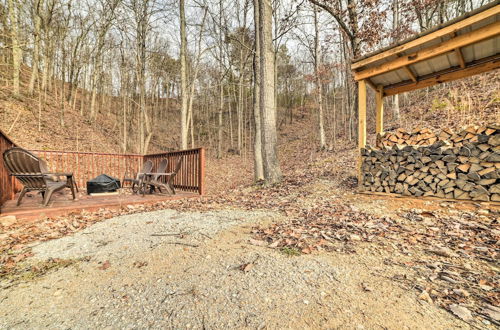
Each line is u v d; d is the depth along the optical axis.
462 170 3.60
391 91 5.79
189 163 7.20
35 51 14.33
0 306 1.73
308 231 2.95
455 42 3.77
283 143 22.91
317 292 1.73
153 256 2.48
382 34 8.49
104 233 3.32
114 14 14.35
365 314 1.48
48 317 1.60
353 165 7.30
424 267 2.00
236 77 23.11
